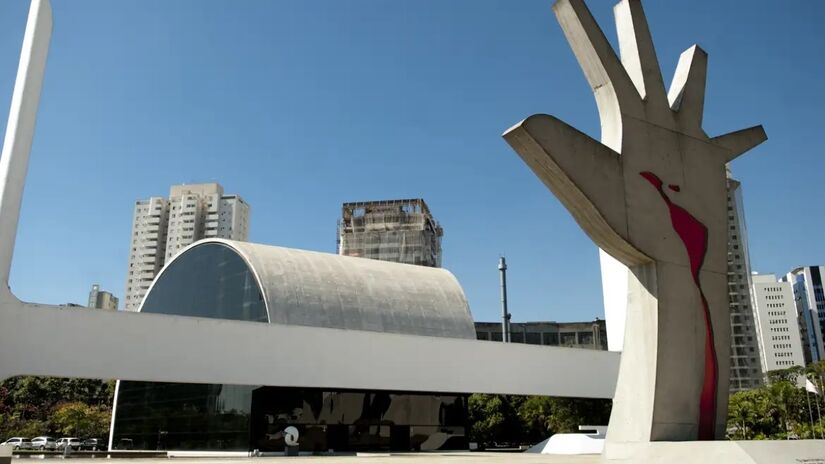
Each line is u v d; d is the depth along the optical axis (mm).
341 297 33094
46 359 19594
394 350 26203
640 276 13477
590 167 12508
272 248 34250
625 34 14648
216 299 32438
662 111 14102
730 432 52125
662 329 12992
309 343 24484
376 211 86500
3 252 18844
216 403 27406
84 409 50562
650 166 13492
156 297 36312
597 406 45406
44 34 20094
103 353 20641
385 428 28859
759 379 97188
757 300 137000
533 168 12500
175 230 126250
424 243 83750
